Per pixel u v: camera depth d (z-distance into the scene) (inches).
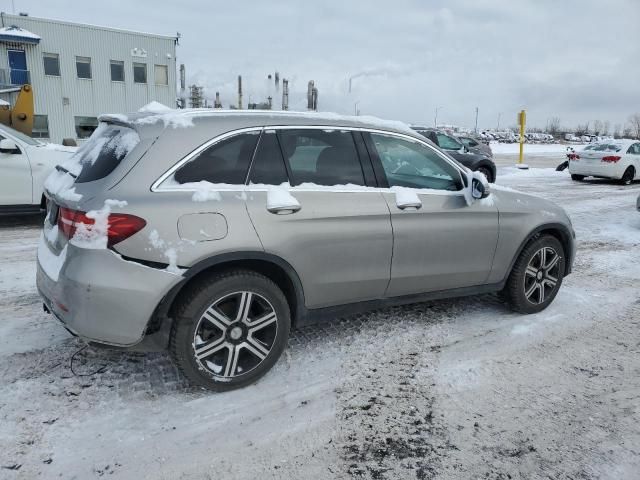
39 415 116.6
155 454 106.0
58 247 123.0
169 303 117.0
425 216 151.6
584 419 122.3
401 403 126.9
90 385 129.4
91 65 1418.6
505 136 3506.4
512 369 145.4
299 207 129.3
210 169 123.0
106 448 107.0
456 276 162.6
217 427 115.3
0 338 153.6
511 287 179.2
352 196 139.6
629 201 491.8
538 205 181.3
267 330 131.7
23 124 547.2
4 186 293.0
